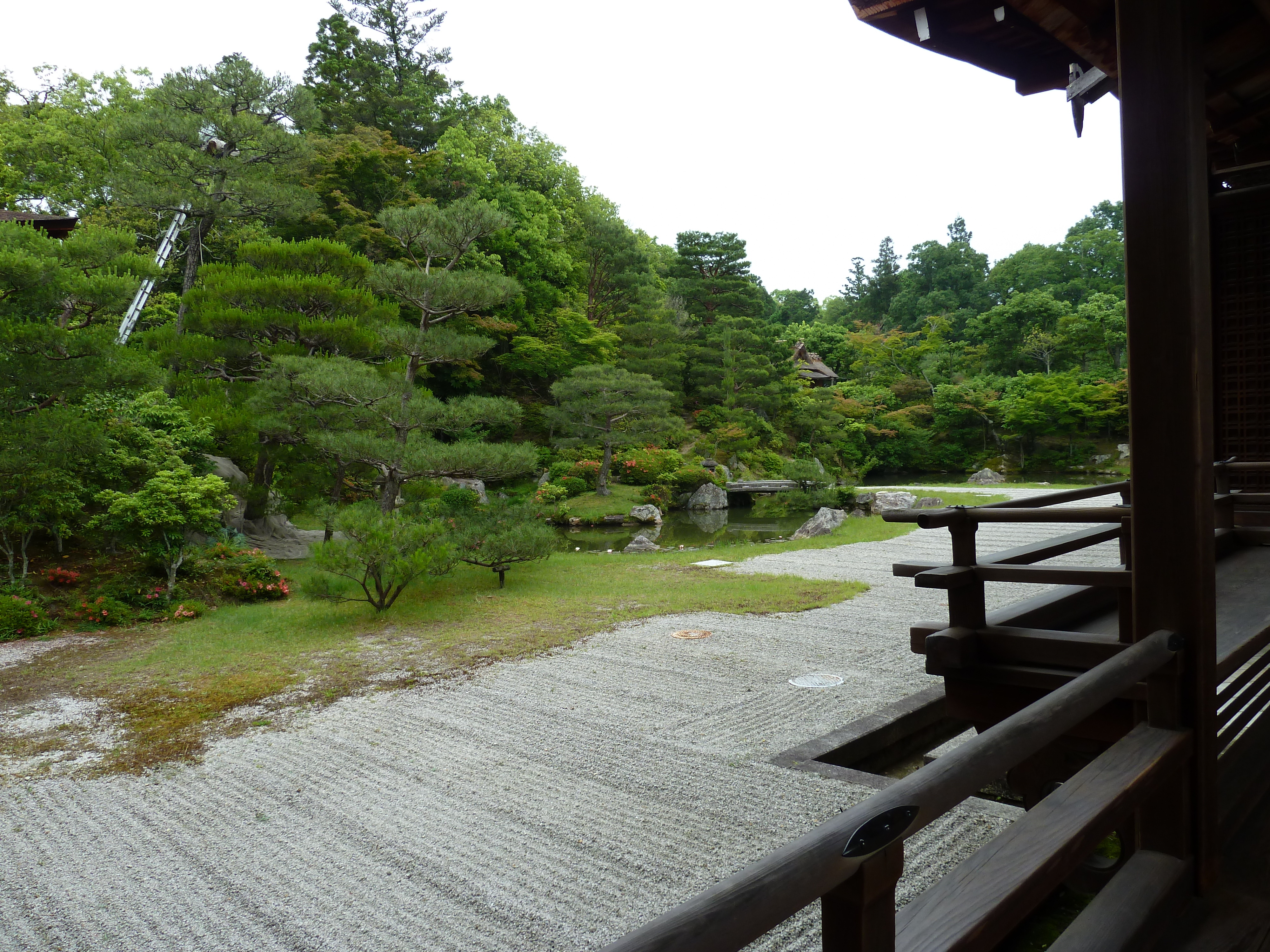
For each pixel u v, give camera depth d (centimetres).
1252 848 195
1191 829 174
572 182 3312
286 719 467
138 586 822
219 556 927
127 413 947
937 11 249
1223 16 243
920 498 1780
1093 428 3238
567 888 269
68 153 2023
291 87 1467
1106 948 140
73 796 364
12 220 1347
